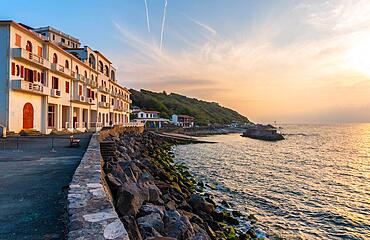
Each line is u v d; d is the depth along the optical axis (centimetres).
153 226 808
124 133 4900
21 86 2892
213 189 2305
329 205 1955
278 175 3019
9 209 680
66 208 587
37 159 1456
